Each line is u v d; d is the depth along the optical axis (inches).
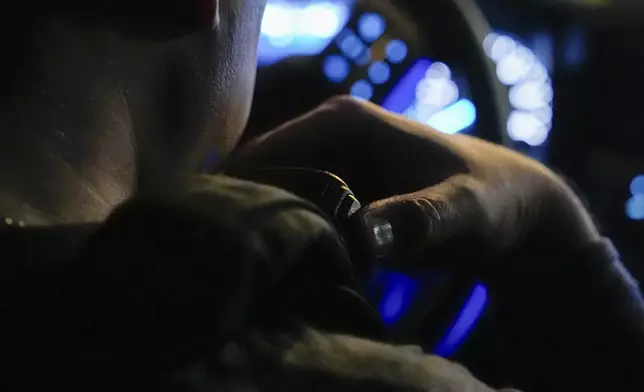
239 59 17.8
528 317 22.6
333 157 21.7
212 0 13.7
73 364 9.8
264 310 10.7
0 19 13.2
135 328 9.8
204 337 9.7
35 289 10.3
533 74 61.5
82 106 14.0
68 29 13.6
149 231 10.2
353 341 10.9
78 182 13.6
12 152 13.0
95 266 10.2
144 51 14.9
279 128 22.7
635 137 62.3
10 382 9.8
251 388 9.8
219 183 11.4
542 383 22.1
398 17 47.4
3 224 11.5
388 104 45.9
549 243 22.4
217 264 9.9
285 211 11.1
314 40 45.3
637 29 62.6
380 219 15.8
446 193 18.7
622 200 60.9
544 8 66.0
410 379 10.4
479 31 47.4
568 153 63.5
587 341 22.2
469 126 46.3
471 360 23.2
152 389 9.5
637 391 21.8
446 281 26.9
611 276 22.7
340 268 11.5
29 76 13.4
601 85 63.8
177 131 16.4
